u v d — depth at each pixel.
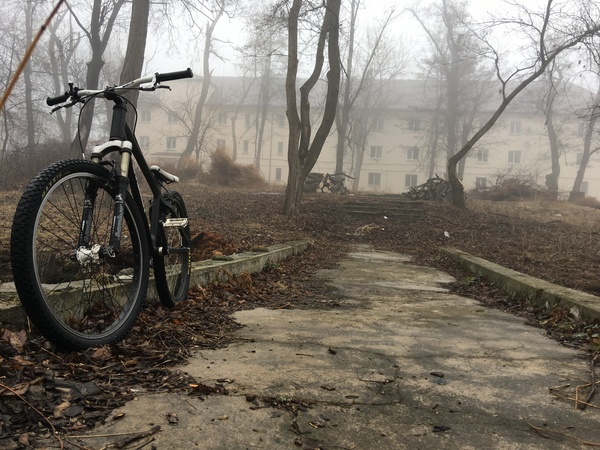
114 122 3.02
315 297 5.69
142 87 3.04
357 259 10.69
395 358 3.03
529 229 15.98
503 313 5.22
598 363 3.11
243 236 10.90
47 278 2.92
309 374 2.61
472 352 3.28
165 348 2.97
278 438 1.84
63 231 2.83
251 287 5.71
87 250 2.66
